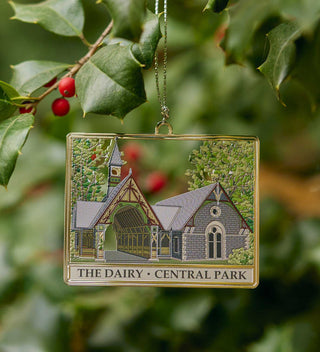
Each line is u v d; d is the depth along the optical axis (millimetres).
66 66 1322
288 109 2510
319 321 1879
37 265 2043
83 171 1414
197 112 2436
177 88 2486
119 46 1194
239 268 1430
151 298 2102
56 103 1323
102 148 1421
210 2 1207
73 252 1400
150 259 1411
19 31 3814
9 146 1110
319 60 1310
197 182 1445
